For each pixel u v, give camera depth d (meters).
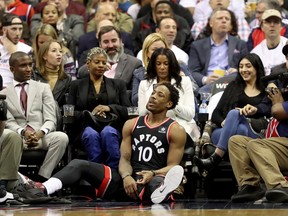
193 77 17.16
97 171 14.09
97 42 18.16
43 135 14.67
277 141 13.42
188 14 19.80
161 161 14.02
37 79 15.99
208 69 17.69
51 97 15.23
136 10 20.56
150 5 19.89
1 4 19.55
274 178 13.07
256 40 18.16
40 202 13.41
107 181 14.09
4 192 13.35
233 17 18.17
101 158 14.59
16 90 15.17
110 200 14.26
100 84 15.37
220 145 14.14
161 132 14.03
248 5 20.86
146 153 14.02
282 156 13.41
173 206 12.85
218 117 14.84
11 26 17.12
